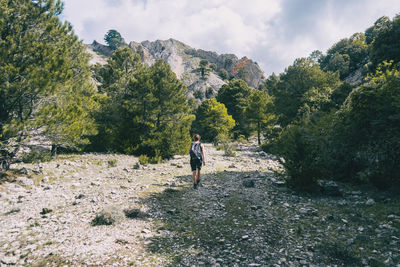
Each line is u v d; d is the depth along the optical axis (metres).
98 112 17.70
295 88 25.64
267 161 15.78
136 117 18.45
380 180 6.22
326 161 7.78
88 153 16.47
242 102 49.94
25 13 8.33
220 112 42.72
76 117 9.15
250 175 9.86
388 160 6.41
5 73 7.31
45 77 7.65
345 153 7.80
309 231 4.03
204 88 109.94
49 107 8.37
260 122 35.94
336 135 8.00
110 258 3.19
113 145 18.08
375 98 6.61
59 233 4.03
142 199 6.25
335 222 4.34
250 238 3.87
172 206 5.76
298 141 6.93
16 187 7.06
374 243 3.42
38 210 5.29
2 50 7.30
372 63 37.16
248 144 38.59
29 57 8.14
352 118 7.49
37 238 3.82
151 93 18.36
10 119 7.98
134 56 28.14
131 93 19.53
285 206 5.52
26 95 8.05
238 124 49.38
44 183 7.99
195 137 7.87
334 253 3.22
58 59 8.23
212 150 25.50
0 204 5.62
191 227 4.44
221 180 8.95
